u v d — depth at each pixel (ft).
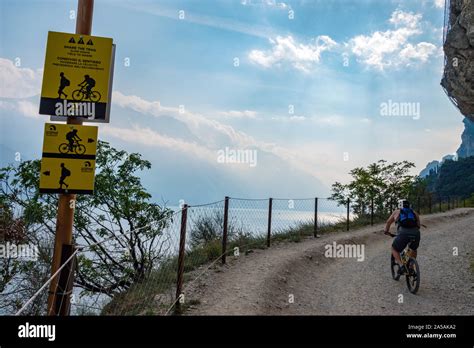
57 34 18.03
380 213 76.69
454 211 93.25
